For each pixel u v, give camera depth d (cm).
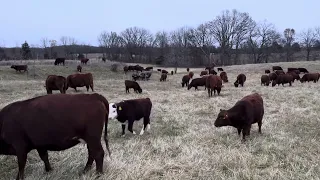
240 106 823
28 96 1750
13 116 521
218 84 1797
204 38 8638
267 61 8956
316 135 846
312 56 9319
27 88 2241
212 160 653
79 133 541
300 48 9300
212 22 8269
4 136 523
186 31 9481
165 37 10619
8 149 546
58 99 537
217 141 798
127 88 2153
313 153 696
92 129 542
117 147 756
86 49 11138
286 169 602
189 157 664
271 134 862
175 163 633
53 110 523
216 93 1927
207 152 712
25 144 529
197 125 1002
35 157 680
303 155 680
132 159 661
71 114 527
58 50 10131
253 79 3606
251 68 4928
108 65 4928
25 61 5147
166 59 7981
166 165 620
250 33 8125
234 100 1530
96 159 555
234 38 8112
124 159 658
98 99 557
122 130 924
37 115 520
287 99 1503
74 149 727
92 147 549
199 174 581
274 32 8094
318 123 982
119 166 602
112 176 555
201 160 642
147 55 9956
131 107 915
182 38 9612
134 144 771
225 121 828
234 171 582
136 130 990
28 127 518
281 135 844
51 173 580
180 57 8106
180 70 6000
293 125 973
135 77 3734
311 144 755
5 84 2369
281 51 9119
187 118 1106
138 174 567
